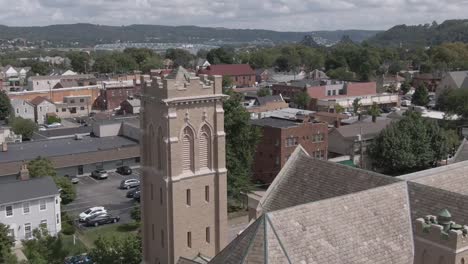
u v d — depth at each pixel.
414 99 180.50
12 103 160.12
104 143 113.19
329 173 44.97
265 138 99.00
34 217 72.56
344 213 34.91
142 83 44.53
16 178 92.75
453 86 183.25
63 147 109.06
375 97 174.38
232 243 33.28
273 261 29.84
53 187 74.62
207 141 44.03
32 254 55.12
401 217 37.66
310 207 33.62
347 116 135.50
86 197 90.38
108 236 66.88
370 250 34.38
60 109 173.50
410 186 39.62
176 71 42.62
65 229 74.38
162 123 42.09
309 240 32.16
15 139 124.12
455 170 45.69
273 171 98.56
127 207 85.00
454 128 133.00
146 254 47.88
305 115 120.50
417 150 99.62
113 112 170.00
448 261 33.00
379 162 102.94
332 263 32.22
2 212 69.94
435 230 33.78
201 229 44.69
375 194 37.59
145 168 45.84
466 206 36.00
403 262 35.28
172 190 42.28
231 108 83.38
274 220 31.62
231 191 83.69
